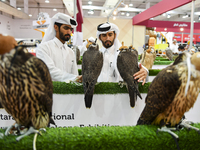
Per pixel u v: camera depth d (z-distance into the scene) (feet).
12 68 2.82
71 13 35.04
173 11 37.14
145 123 4.19
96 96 6.05
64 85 5.98
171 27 37.58
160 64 21.47
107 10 35.45
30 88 2.97
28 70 2.91
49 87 3.34
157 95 3.59
